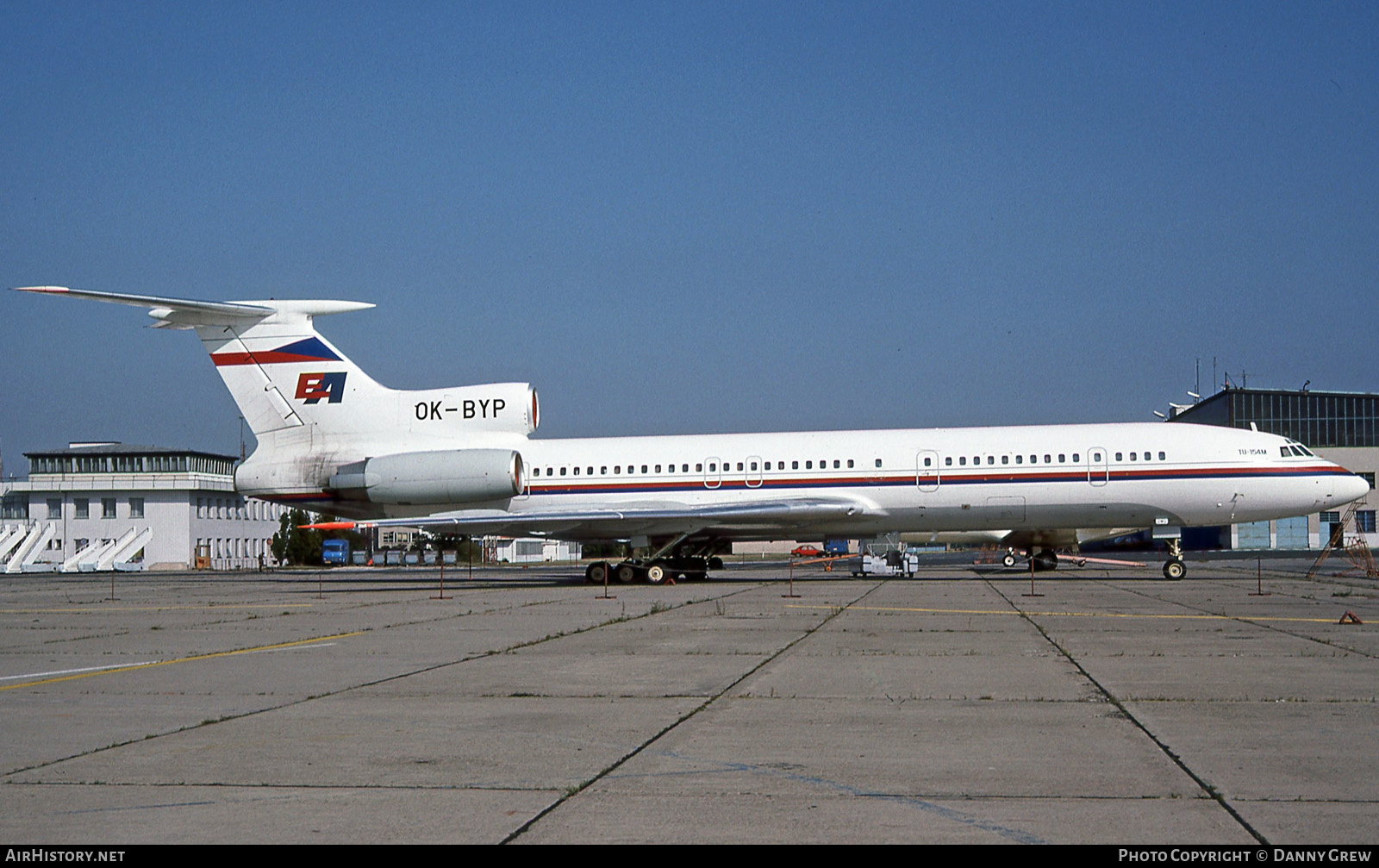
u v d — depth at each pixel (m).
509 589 36.78
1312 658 15.60
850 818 7.64
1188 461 36.31
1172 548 38.03
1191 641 17.67
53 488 95.31
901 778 8.73
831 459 37.69
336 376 38.31
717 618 22.88
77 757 9.77
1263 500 36.25
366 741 10.34
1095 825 7.41
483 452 37.59
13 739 10.61
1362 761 9.17
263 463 38.38
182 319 37.84
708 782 8.68
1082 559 56.62
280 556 103.81
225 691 13.55
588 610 25.61
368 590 37.38
